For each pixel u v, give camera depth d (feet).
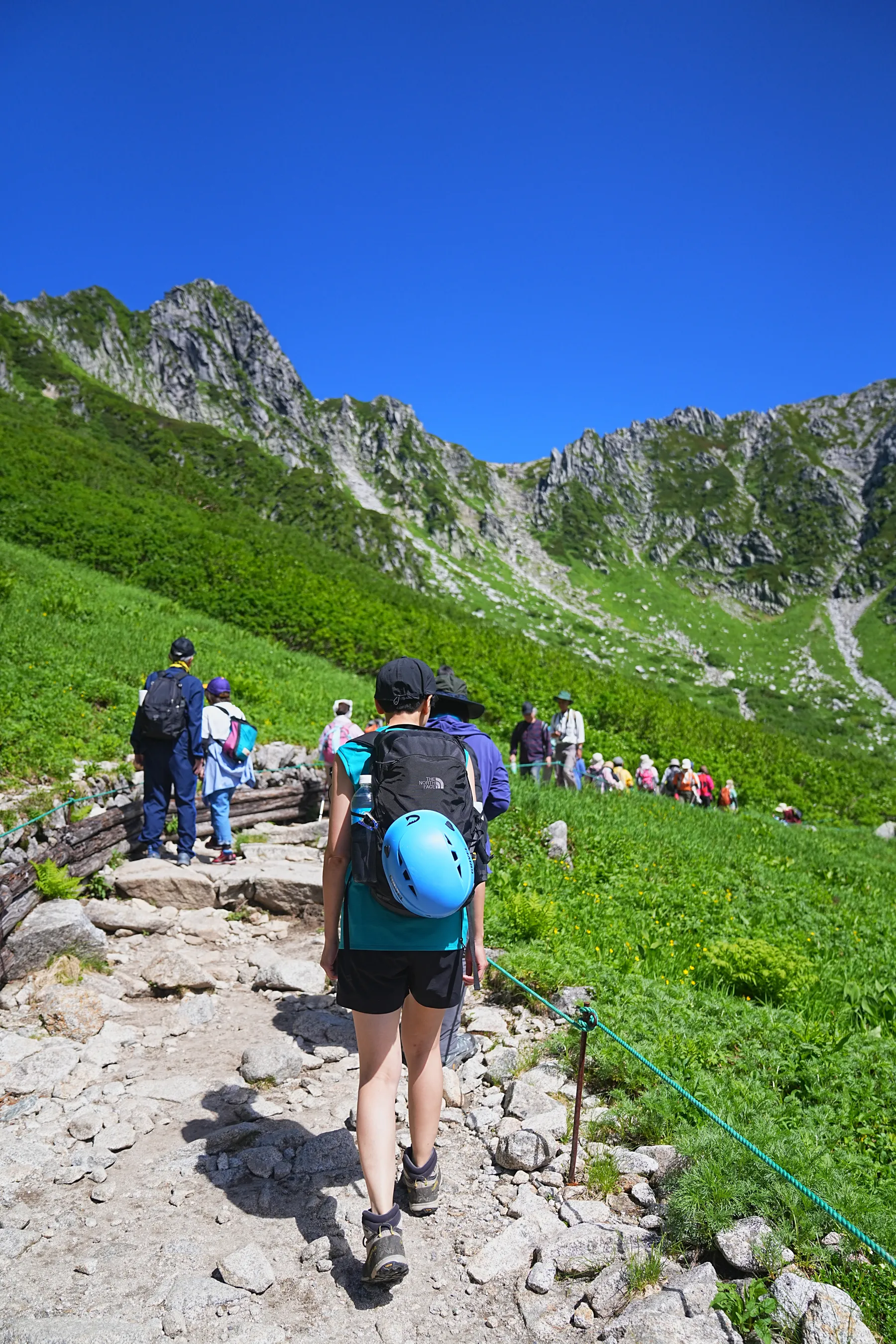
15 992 15.11
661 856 32.12
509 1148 10.93
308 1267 8.95
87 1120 11.31
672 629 545.03
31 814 19.01
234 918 20.79
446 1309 8.45
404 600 158.51
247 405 618.85
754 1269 8.71
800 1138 11.18
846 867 41.68
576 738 46.19
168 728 22.54
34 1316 8.03
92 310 561.84
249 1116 12.00
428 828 8.42
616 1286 8.53
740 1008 16.92
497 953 17.67
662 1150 10.96
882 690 456.45
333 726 31.78
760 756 117.80
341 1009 16.02
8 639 41.78
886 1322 8.04
